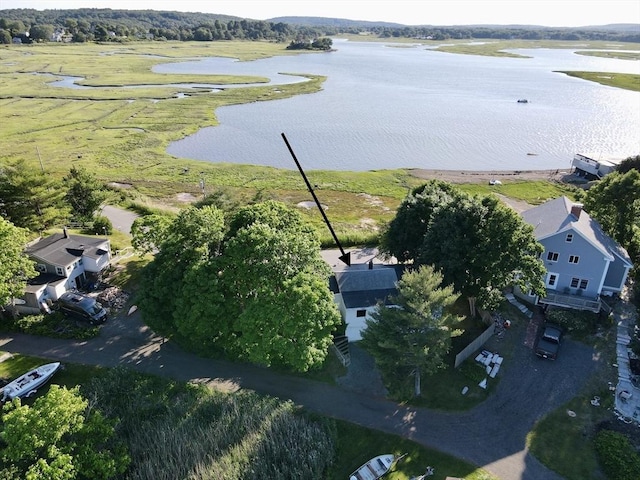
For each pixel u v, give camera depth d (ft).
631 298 156.97
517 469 98.07
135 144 357.82
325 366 127.03
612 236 177.58
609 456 99.04
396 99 552.82
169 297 123.13
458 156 352.69
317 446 99.30
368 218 241.35
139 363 127.03
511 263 129.08
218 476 92.17
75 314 143.95
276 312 111.04
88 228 204.44
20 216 183.73
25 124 396.98
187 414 107.45
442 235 133.69
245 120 440.04
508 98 567.18
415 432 106.83
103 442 93.15
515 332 140.05
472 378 121.90
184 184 283.18
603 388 119.34
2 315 143.13
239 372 124.88
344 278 141.28
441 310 122.42
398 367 113.50
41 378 117.08
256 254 119.24
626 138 399.24
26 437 83.61
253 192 270.46
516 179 304.71
